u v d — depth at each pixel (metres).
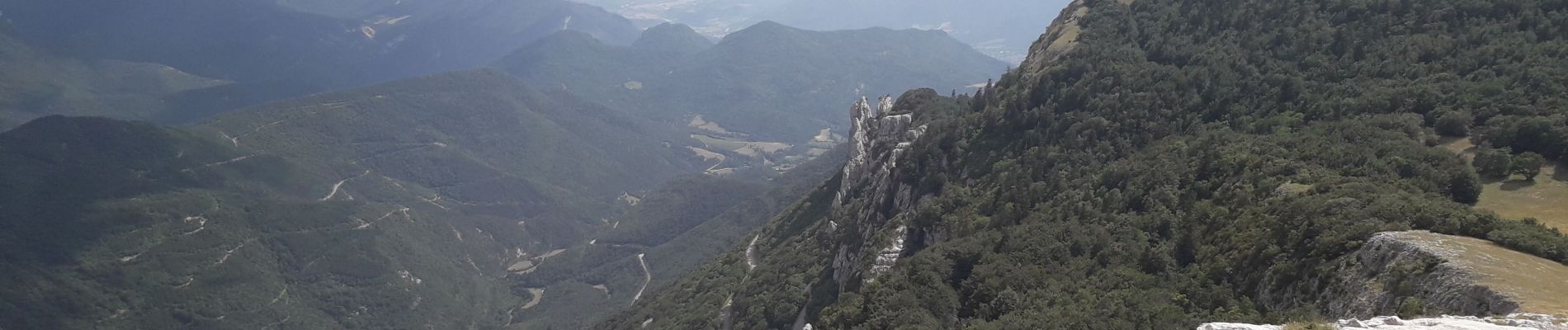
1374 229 50.72
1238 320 52.16
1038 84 121.81
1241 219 64.88
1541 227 52.06
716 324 139.38
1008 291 72.44
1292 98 92.25
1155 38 127.75
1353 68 94.62
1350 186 61.56
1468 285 40.38
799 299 123.00
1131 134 100.00
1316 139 77.56
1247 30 116.75
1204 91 100.88
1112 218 80.31
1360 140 75.12
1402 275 44.53
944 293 78.38
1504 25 91.81
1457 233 49.19
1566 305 36.25
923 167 121.69
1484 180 64.69
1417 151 69.31
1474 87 78.81
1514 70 80.06
